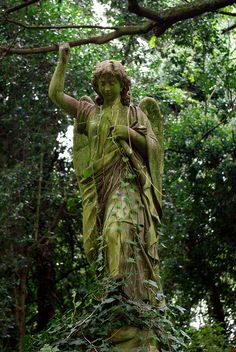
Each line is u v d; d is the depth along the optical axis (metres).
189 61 15.34
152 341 6.47
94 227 6.91
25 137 15.85
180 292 16.89
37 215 15.51
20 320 15.67
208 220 16.73
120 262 6.61
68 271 17.88
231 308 16.98
